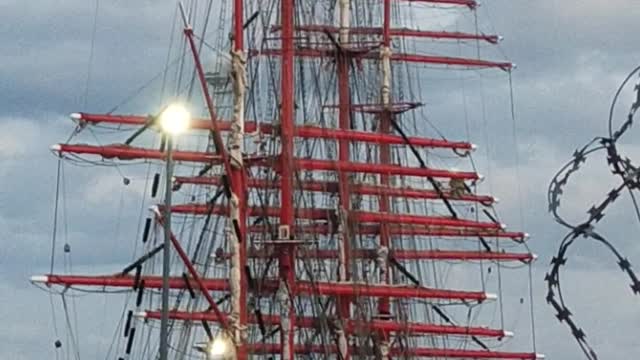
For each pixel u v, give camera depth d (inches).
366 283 3865.7
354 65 4271.7
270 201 3457.2
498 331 4808.1
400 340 4247.0
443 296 4466.0
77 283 3634.4
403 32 4822.8
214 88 3361.2
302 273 3457.2
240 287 3193.9
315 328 3494.1
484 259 4913.9
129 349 3260.3
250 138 3427.7
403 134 4340.6
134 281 3454.7
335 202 3929.6
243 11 3447.3
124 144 3595.0
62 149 3656.5
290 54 3563.0
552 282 1206.3
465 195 4847.4
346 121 4279.0
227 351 3078.2
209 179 3666.3
